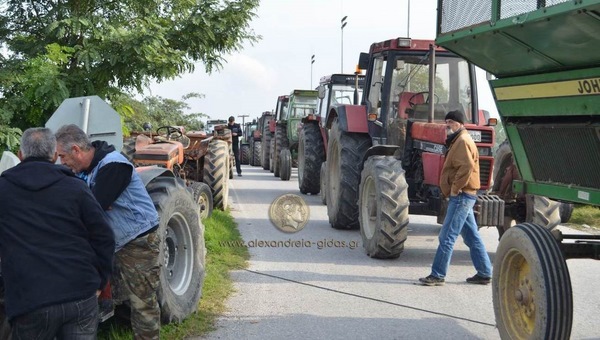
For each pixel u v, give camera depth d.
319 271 7.21
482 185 7.64
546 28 3.77
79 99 4.77
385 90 8.87
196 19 9.38
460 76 8.94
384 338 5.08
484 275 6.71
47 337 3.22
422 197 8.38
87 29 8.59
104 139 4.73
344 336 5.10
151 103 25.12
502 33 4.19
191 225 5.36
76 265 3.25
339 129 9.55
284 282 6.71
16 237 3.20
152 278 4.11
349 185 9.33
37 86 7.63
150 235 4.08
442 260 6.63
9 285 3.20
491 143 7.66
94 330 3.36
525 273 4.48
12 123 7.76
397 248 7.62
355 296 6.24
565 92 4.09
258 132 26.66
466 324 5.45
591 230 10.20
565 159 4.43
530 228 4.34
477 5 4.53
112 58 8.35
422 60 8.87
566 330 4.04
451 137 6.55
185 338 4.93
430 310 5.83
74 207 3.30
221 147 10.98
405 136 8.64
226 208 11.21
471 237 6.71
